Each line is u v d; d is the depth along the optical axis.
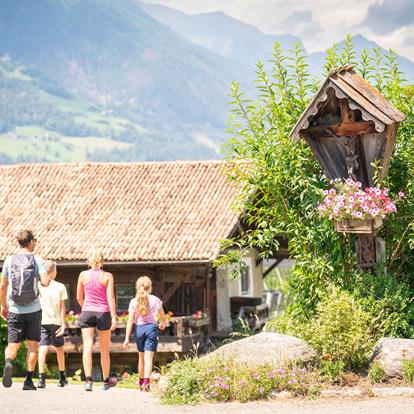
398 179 20.17
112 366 37.00
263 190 20.72
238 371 16.83
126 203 43.25
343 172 19.66
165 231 40.25
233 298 43.88
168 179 44.75
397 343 16.92
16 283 17.19
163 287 39.66
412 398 15.30
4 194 45.62
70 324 36.88
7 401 16.38
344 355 16.86
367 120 18.56
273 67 20.59
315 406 14.98
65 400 16.81
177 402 16.25
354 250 19.80
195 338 37.09
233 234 40.00
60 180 46.31
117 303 40.16
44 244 40.56
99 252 19.17
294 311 20.02
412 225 19.20
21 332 17.42
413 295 19.08
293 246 20.20
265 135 20.45
